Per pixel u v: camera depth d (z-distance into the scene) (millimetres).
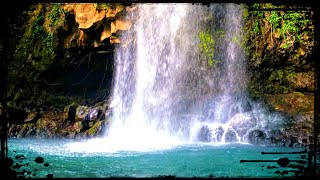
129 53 16266
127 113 16562
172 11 16297
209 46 16328
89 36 15625
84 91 17344
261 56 15734
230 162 9078
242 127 13383
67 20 15695
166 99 16359
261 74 16047
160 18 16125
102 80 17328
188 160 9391
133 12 15414
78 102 17078
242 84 16062
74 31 15797
